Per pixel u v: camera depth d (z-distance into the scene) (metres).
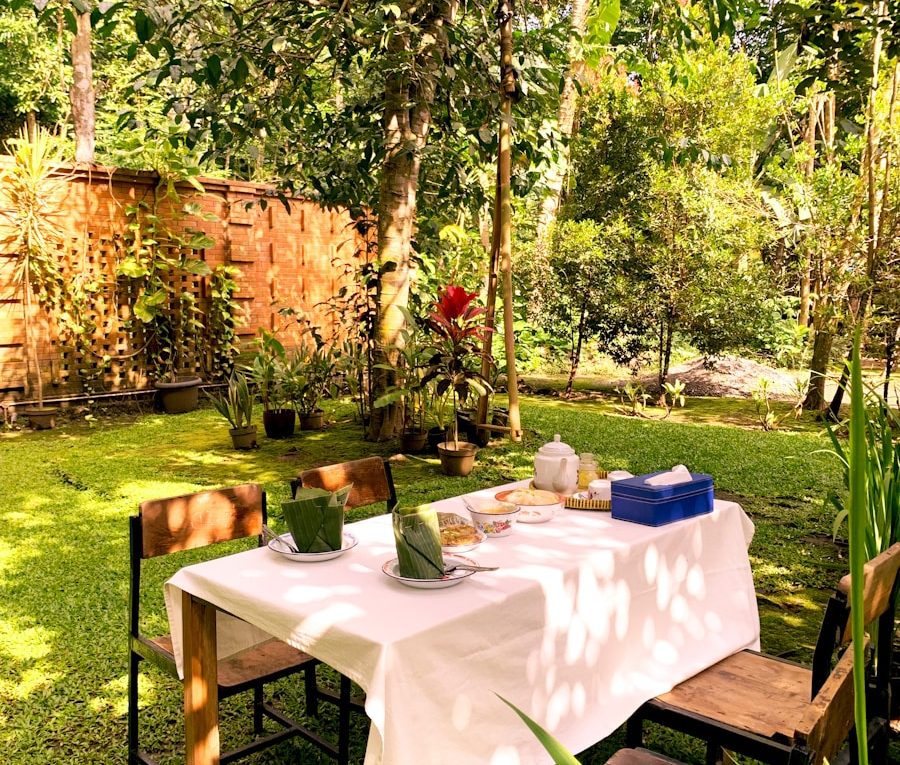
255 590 1.88
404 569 1.92
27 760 2.34
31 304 7.75
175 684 2.80
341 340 10.23
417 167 6.68
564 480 2.74
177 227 8.73
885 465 2.94
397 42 6.04
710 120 11.18
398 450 6.66
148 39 4.53
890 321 7.32
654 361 11.70
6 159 7.45
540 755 1.85
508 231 4.35
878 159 7.47
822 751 1.31
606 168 12.27
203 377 9.11
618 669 2.17
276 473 5.84
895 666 2.55
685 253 8.84
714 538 2.56
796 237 8.70
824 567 4.04
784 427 7.89
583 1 11.29
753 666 2.35
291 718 2.59
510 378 4.44
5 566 3.93
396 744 1.57
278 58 5.67
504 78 4.41
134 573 2.28
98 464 6.10
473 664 1.75
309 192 8.02
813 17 4.66
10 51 16.39
